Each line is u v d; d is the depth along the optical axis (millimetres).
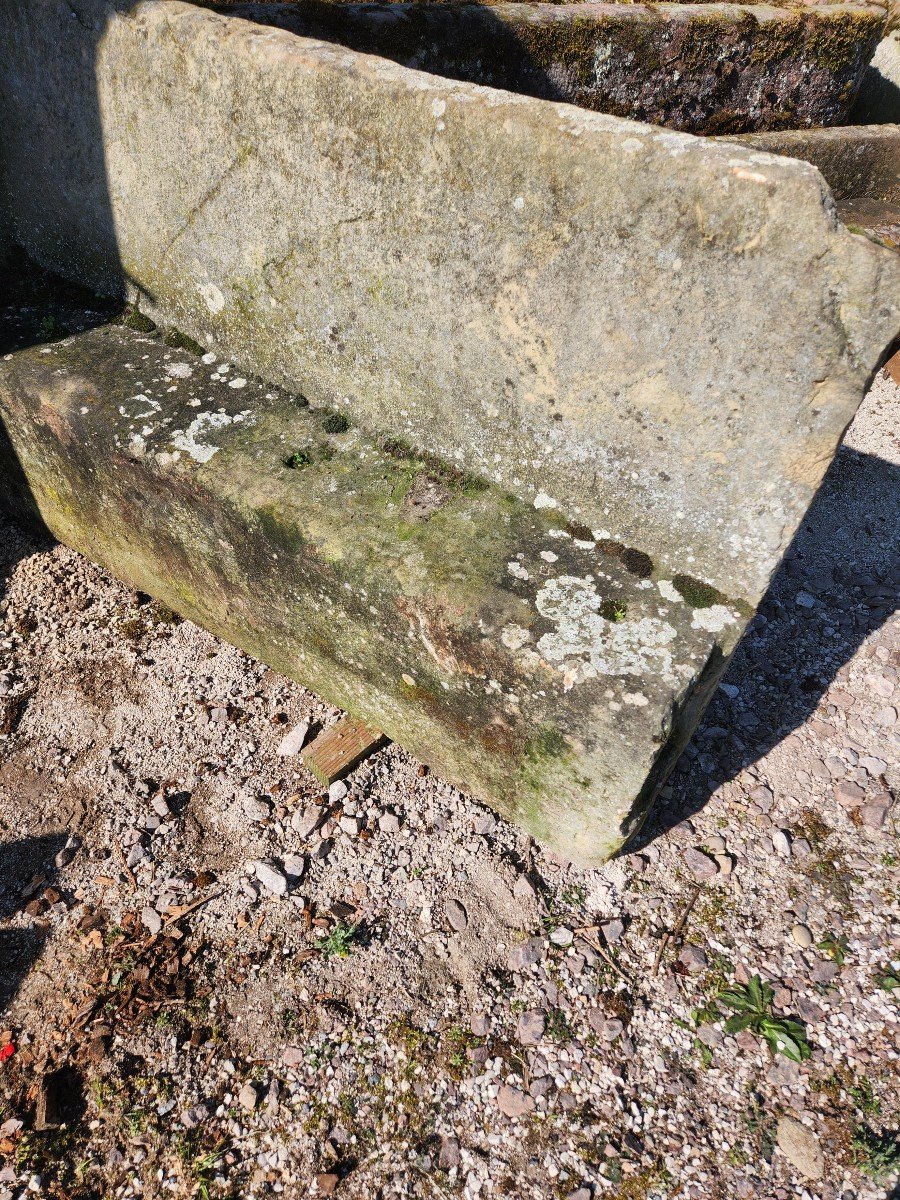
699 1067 2059
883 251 1537
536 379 2113
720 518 2008
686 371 1870
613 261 1833
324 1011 2146
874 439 4125
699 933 2293
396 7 3055
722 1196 1864
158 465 2510
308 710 2805
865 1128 1952
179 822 2529
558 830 2277
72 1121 1979
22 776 2643
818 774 2662
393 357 2379
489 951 2254
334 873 2408
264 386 2789
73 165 2896
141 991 2182
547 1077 2039
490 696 2096
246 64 2186
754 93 4188
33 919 2326
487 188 1930
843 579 3371
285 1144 1941
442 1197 1868
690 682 1911
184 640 3031
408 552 2201
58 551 3354
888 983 2191
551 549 2201
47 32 2613
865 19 4254
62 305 3236
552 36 3381
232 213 2506
